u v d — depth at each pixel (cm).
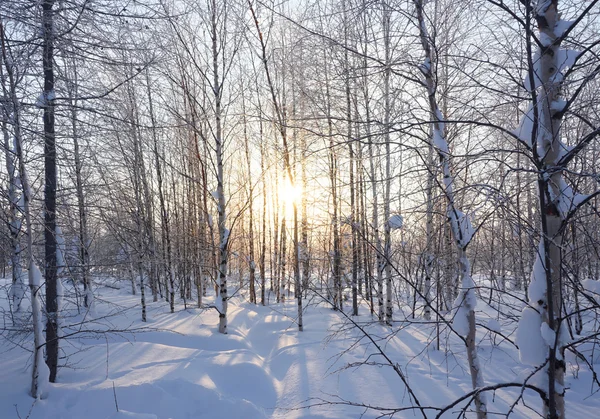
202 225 1462
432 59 409
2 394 558
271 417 599
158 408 577
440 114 392
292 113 1080
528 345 301
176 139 1419
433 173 364
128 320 1201
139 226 1220
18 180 598
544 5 296
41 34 536
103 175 839
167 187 1805
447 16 417
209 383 664
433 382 681
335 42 370
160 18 557
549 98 297
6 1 491
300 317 1103
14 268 838
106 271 719
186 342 970
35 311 574
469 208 340
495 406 590
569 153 283
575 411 578
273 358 898
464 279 384
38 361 570
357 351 864
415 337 955
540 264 303
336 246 1199
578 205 270
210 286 2541
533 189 330
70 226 694
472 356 382
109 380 639
